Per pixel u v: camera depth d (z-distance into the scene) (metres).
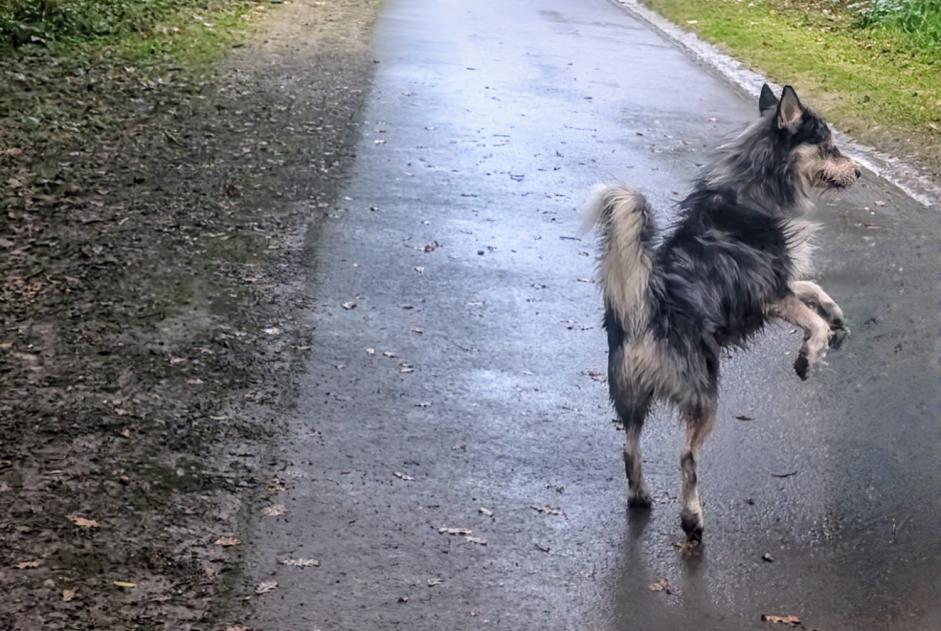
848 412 5.11
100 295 5.45
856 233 6.64
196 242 5.99
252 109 8.30
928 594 4.30
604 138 8.30
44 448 4.55
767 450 4.89
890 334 5.63
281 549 4.29
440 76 9.86
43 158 6.76
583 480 4.70
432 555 4.33
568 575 4.31
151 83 8.70
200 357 5.12
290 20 12.05
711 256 4.49
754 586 4.31
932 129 8.74
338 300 5.64
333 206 6.54
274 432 4.77
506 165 7.48
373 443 4.78
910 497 4.68
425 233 6.34
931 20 12.76
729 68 11.10
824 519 4.58
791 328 5.67
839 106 9.42
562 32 12.64
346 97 8.86
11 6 9.81
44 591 4.05
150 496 4.42
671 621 4.18
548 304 5.77
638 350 4.44
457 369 5.24
